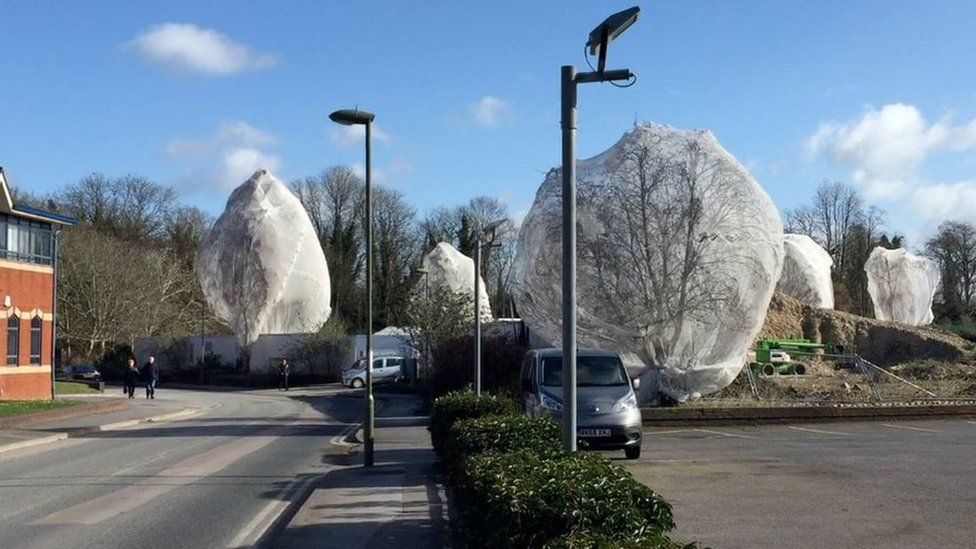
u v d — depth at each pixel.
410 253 84.88
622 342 26.42
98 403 35.34
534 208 27.72
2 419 27.05
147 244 83.50
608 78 8.68
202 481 15.17
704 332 26.45
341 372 61.59
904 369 36.03
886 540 9.24
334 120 17.34
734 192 26.02
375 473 15.30
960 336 50.38
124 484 14.77
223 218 68.06
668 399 26.22
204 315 72.19
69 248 64.06
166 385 61.88
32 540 10.01
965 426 22.27
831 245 84.12
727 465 15.51
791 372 39.56
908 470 14.45
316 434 24.91
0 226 37.72
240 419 31.19
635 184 25.92
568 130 8.73
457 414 13.95
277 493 13.74
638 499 5.64
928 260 70.56
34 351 40.00
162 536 10.27
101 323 63.59
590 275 26.00
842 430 21.75
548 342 28.81
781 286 60.34
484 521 6.50
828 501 11.63
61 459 18.70
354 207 85.44
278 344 64.69
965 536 9.41
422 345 41.59
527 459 7.14
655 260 25.88
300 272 67.19
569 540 4.80
